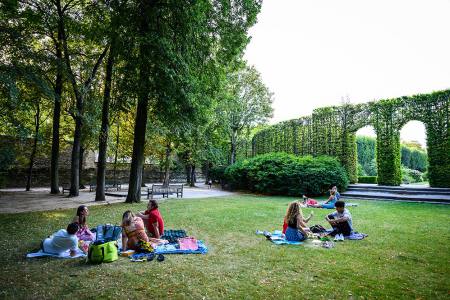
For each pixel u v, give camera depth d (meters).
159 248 6.05
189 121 14.06
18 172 24.88
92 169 29.53
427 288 4.10
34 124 22.33
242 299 3.76
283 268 4.96
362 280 4.41
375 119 18.61
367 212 11.18
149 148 26.03
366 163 30.89
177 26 12.92
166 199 16.59
